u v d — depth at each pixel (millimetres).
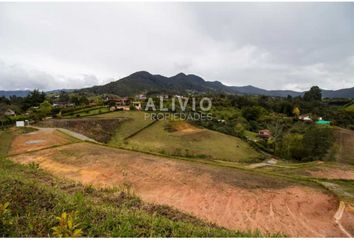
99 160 20578
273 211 12062
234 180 16344
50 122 49406
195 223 7852
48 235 4566
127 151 24922
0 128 41531
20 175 11250
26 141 30406
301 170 25938
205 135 50594
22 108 83125
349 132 55562
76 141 30781
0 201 6191
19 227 4949
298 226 10680
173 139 46219
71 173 17234
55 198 7012
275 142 50906
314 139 43031
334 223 11078
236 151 43250
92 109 69188
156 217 7090
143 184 15336
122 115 62625
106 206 7715
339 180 18016
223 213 11656
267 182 16297
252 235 6527
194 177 16688
